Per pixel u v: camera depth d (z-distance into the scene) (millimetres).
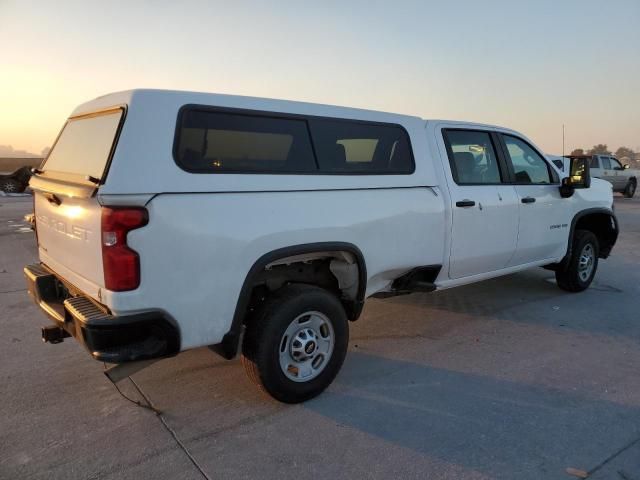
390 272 4281
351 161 3934
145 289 2873
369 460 2998
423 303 6145
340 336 3787
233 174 3205
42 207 3869
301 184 3523
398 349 4723
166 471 2895
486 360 4469
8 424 3383
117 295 2826
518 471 2898
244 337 3484
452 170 4738
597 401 3719
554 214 5914
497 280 7277
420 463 2971
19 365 4316
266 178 3354
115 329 2857
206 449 3104
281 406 3635
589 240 6535
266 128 3457
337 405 3654
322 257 3877
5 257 8984
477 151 5117
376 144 4145
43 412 3537
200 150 3127
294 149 3596
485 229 5008
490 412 3559
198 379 4047
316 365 3734
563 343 4883
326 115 3818
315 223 3557
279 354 3486
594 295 6559
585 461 2990
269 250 3336
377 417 3488
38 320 5484
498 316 5680
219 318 3178
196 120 3135
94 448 3113
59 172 3734
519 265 5688
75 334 3172
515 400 3736
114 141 2912
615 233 6898
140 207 2844
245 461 2986
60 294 3789
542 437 3240
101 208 2809
